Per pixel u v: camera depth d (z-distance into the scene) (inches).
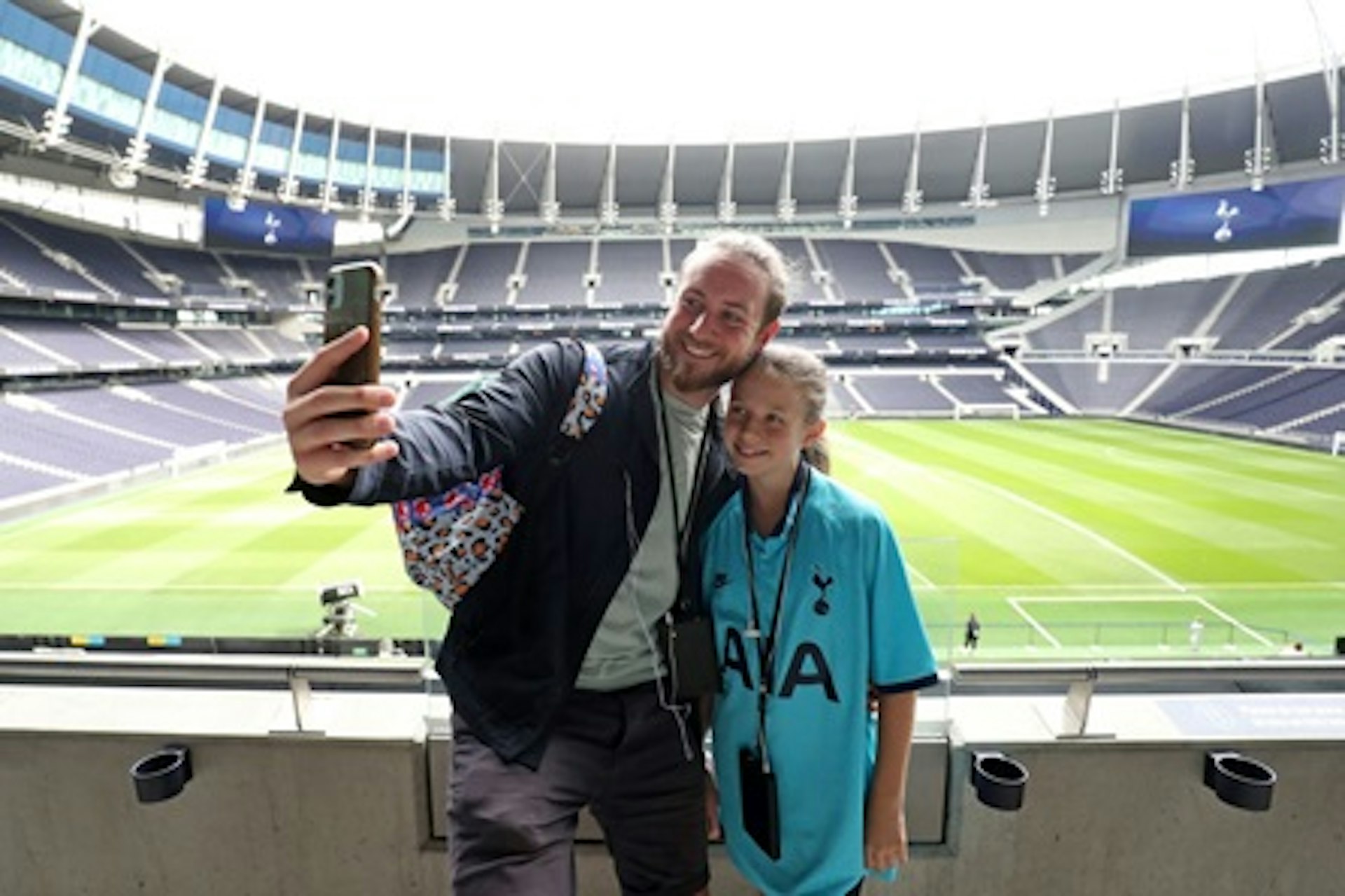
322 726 87.3
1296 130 1374.3
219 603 450.6
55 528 629.0
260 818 87.6
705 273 53.6
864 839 66.1
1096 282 1691.7
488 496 53.4
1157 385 1453.0
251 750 86.0
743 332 53.7
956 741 84.8
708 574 66.1
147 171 1221.7
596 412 52.6
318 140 1469.0
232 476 858.8
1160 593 464.1
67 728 86.4
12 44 944.9
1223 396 1304.1
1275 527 617.0
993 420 1403.8
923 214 1772.9
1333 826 85.8
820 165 1712.6
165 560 535.8
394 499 39.5
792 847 66.2
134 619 429.7
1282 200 1400.1
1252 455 978.7
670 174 1722.4
